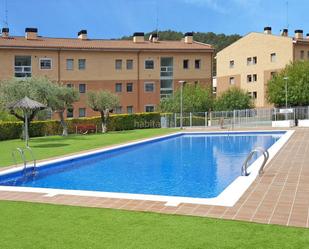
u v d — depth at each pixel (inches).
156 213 276.7
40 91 1031.0
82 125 1371.8
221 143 1010.7
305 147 698.2
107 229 243.3
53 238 229.1
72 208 297.3
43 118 1262.3
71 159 647.8
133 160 721.0
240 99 1937.7
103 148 793.6
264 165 458.9
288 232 228.8
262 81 2171.5
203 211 279.3
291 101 1678.2
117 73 1865.2
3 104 996.6
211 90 1961.1
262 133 1197.7
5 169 529.7
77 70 1808.6
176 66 1942.7
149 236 228.4
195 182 502.9
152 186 480.7
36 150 787.4
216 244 213.0
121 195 337.4
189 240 220.1
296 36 2237.9
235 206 291.1
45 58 1755.7
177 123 1572.3
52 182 514.3
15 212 289.1
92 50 1817.2
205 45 2020.2
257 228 237.6
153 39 2062.0
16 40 1782.7
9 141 1051.3
